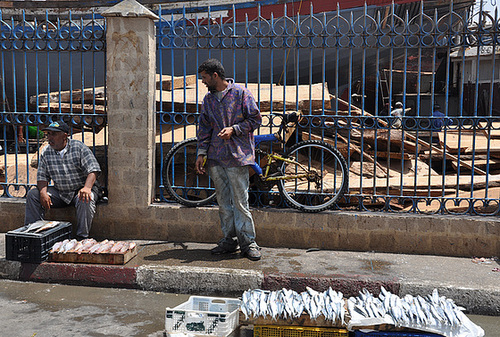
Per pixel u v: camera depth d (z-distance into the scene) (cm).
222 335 347
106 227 574
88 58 1241
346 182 548
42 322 388
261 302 360
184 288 458
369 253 528
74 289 465
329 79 1251
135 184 564
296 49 545
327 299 363
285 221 545
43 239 484
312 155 736
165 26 564
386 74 1563
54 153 535
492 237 509
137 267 470
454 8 1226
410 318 339
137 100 550
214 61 470
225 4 1249
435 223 519
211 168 499
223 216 513
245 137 487
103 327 381
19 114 589
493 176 765
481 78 1512
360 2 1218
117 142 559
